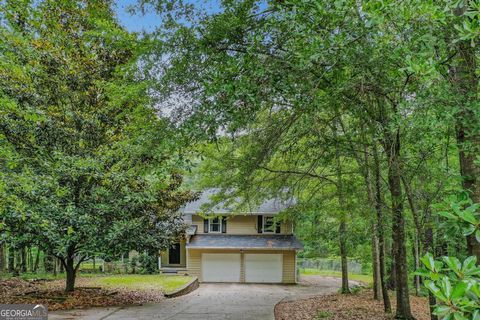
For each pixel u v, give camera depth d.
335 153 7.73
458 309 1.40
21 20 6.78
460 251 5.27
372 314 8.96
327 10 3.55
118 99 6.21
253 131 7.32
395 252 7.98
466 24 2.26
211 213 11.69
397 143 5.58
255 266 20.50
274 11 4.89
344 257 13.90
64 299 10.43
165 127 5.51
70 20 9.77
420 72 2.88
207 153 7.99
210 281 20.50
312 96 4.56
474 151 3.37
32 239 9.16
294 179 9.92
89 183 9.93
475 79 3.45
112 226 9.96
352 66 4.25
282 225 21.36
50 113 9.72
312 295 14.44
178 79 5.38
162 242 11.15
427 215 5.77
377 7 2.76
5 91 8.48
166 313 9.45
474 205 1.82
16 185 6.43
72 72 10.09
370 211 8.21
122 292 12.46
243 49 5.12
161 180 7.66
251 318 9.01
